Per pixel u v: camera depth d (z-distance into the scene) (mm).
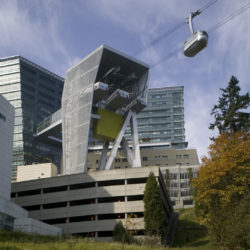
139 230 72188
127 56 104562
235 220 35875
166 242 66375
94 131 104562
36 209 85250
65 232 79562
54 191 85938
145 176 79625
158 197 68188
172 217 97062
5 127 74375
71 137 103062
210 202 49938
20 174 117688
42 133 152750
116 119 107250
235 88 79938
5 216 64188
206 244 66250
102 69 108188
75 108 104625
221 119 77375
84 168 96125
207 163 54062
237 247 34625
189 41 32344
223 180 51281
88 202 81875
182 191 121812
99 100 105125
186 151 158250
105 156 107188
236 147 51688
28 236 52844
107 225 76875
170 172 124812
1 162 71500
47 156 198250
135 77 109438
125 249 37719
